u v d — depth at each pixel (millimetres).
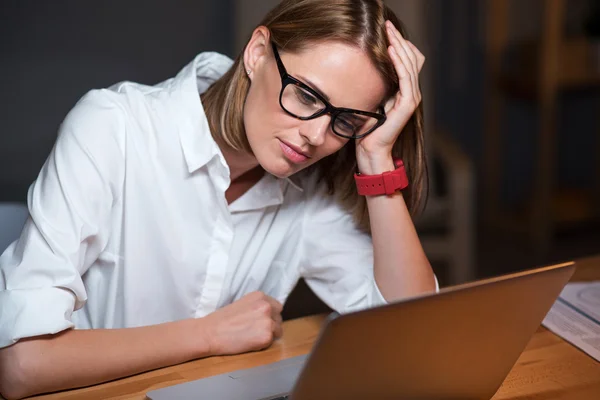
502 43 4184
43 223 1195
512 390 1148
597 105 4410
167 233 1404
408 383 946
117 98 1336
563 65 3773
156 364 1171
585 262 1691
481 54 4363
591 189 4457
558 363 1240
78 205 1233
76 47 3748
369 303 1462
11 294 1127
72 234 1213
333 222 1526
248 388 1094
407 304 858
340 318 817
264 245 1529
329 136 1232
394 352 894
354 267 1502
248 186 1451
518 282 944
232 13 3926
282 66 1198
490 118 4297
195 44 3914
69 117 1306
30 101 3736
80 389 1120
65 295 1159
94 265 1396
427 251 3217
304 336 1331
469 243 3211
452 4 4273
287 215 1527
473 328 944
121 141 1315
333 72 1170
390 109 1325
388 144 1350
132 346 1156
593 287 1541
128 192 1354
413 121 1382
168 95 1376
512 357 1040
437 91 4355
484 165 4473
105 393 1106
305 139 1205
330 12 1177
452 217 3207
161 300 1457
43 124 3771
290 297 3277
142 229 1389
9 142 3740
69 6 3699
